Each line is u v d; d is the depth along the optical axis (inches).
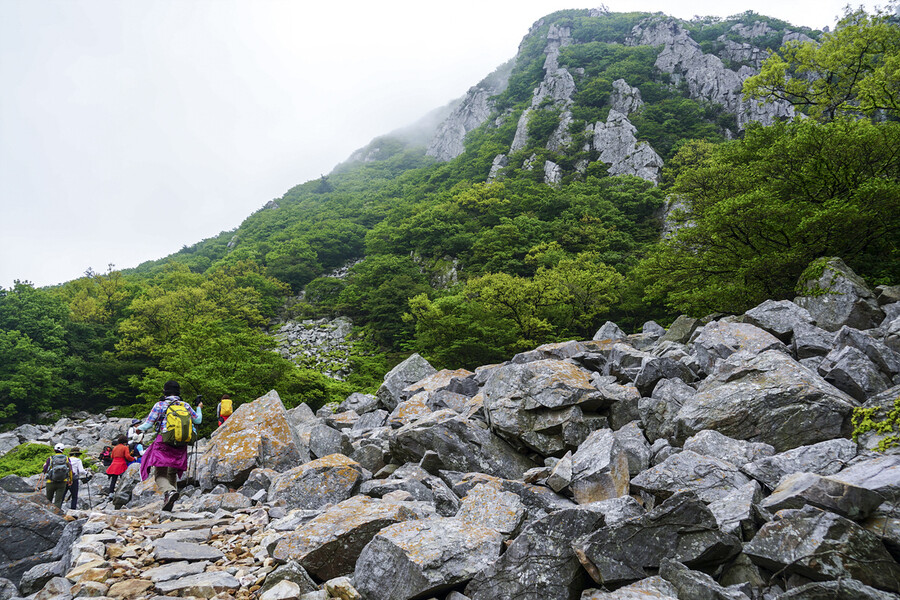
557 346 567.2
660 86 4606.3
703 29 5703.7
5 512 261.1
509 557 180.5
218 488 390.0
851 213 582.9
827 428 268.2
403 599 179.3
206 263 5044.3
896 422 236.5
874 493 168.2
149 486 412.5
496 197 3548.2
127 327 2062.0
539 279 1815.9
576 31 6771.7
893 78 901.8
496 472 349.7
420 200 4940.9
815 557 149.6
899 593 141.9
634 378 448.5
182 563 215.6
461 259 3095.5
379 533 199.5
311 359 2203.5
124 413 1531.7
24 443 1111.6
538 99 4909.0
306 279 4010.8
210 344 1277.1
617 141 3814.0
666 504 176.7
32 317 1953.7
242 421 446.3
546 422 355.3
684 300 807.1
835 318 472.7
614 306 1780.3
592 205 3048.7
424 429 371.2
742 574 167.2
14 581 245.8
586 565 170.6
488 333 1555.1
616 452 280.5
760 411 289.1
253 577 202.7
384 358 2027.6
